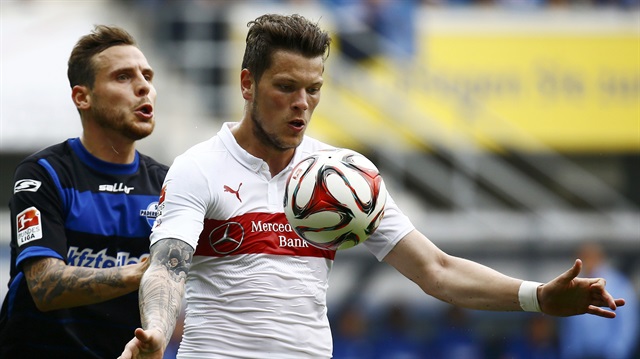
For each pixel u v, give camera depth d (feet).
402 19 148.56
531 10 152.35
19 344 56.75
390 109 146.72
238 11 146.00
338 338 133.59
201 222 47.52
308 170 47.29
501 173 147.13
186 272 46.21
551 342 132.77
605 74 151.12
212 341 47.88
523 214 145.38
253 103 48.55
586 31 151.02
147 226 58.54
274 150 49.26
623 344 125.59
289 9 147.13
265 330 47.50
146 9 147.33
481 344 136.36
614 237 138.41
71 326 56.59
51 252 54.54
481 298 50.49
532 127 149.28
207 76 145.48
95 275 52.85
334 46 147.54
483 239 139.33
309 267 48.78
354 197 46.83
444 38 149.07
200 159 48.52
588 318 126.62
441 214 145.18
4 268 133.80
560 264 138.82
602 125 150.71
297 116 47.80
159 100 143.13
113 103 57.47
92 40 58.29
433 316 138.00
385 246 51.85
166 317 44.14
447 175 147.43
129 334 57.62
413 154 147.23
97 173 58.13
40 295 53.62
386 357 134.00
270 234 48.34
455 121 147.84
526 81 149.59
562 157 154.30
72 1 148.15
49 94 141.28
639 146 150.71
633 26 151.84
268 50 47.55
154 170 60.64
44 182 56.08
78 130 140.56
